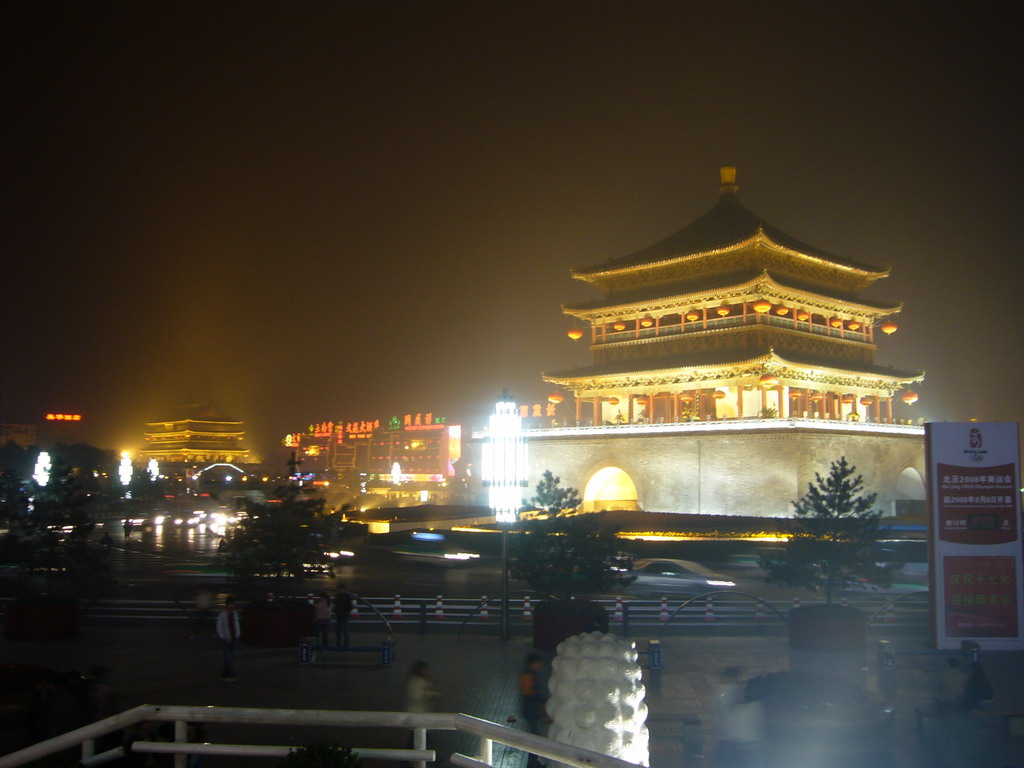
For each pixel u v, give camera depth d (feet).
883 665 109.70
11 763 37.63
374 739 83.35
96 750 74.28
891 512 329.11
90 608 153.69
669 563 227.61
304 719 38.55
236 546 132.36
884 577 130.11
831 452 304.09
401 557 253.44
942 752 78.13
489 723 37.42
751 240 316.40
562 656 51.21
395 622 148.87
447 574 220.43
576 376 362.33
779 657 122.21
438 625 148.05
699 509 314.14
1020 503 122.31
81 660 116.37
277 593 158.20
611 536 135.54
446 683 105.70
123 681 104.78
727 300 331.57
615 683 49.85
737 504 304.91
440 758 78.84
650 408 353.72
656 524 289.53
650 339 351.67
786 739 71.41
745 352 318.86
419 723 38.24
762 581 209.36
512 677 108.68
